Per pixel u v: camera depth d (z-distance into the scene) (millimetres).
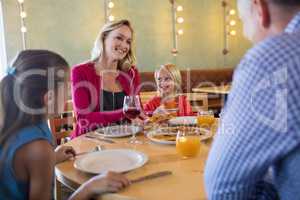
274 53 600
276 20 652
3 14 4348
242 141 622
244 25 729
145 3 5305
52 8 4652
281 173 626
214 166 678
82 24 4875
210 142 1459
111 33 2217
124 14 5172
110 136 1589
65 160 1236
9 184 943
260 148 604
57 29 4719
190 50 5777
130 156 1215
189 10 5660
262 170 618
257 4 667
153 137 1530
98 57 2258
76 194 944
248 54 652
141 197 866
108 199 905
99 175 995
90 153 1242
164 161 1192
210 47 5945
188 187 933
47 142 961
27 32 4527
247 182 633
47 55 1034
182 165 1143
